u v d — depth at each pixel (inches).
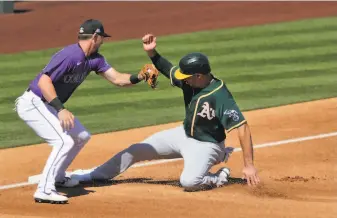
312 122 1563.7
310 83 1916.8
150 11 3038.9
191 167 1082.1
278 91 1844.2
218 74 2025.1
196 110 1071.6
